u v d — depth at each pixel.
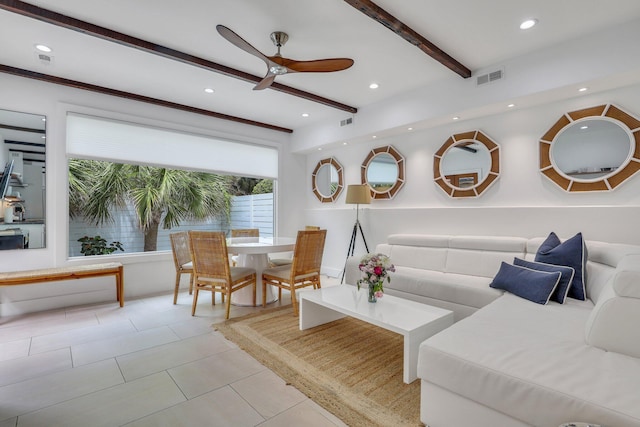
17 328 2.89
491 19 2.44
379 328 2.89
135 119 4.05
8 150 3.28
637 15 2.39
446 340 1.57
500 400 1.27
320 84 3.71
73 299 3.60
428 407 1.53
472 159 3.77
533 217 3.25
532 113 3.31
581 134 3.02
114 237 4.71
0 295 3.23
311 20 2.48
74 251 4.41
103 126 3.85
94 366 2.20
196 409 1.73
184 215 5.32
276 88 3.69
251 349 2.45
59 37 2.69
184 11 2.37
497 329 1.71
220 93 3.94
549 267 2.43
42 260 3.43
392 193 4.56
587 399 1.10
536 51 2.92
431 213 4.06
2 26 2.53
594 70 2.62
